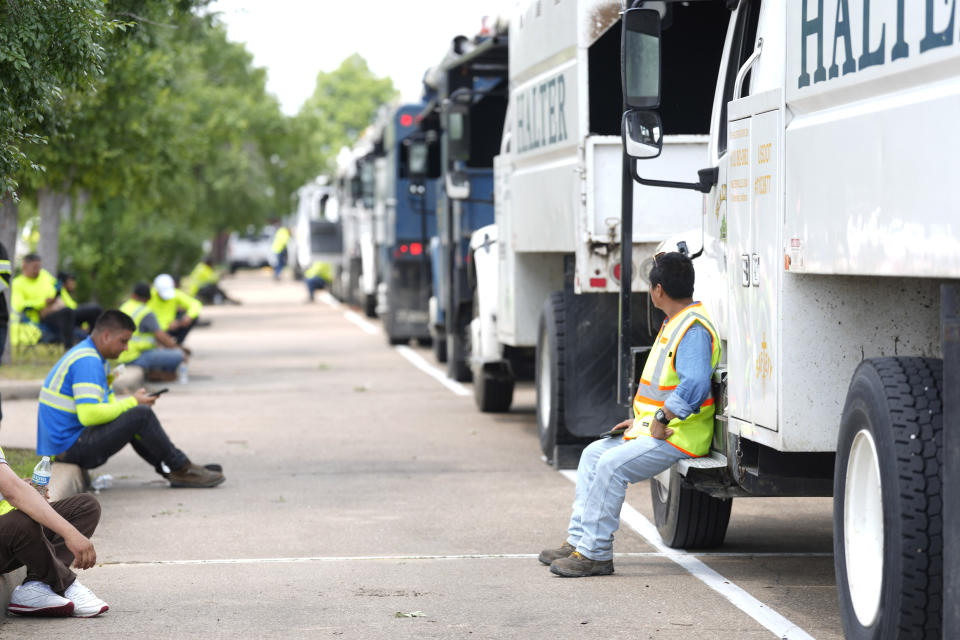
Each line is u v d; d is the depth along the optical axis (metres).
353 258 86.25
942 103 10.10
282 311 89.69
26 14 16.92
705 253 16.50
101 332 22.38
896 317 12.89
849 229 11.62
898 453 11.02
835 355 12.93
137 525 20.16
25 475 22.06
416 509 21.34
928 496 10.88
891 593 11.08
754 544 18.45
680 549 18.11
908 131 10.62
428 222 54.62
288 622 14.31
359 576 16.58
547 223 24.59
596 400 24.55
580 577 16.38
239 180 90.81
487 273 31.56
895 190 10.81
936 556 10.86
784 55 13.30
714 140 16.11
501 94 34.31
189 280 102.44
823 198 12.17
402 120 53.69
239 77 89.69
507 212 28.33
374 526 19.95
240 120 83.81
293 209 104.56
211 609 14.92
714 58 23.05
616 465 16.14
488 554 17.89
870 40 11.34
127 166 42.41
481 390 33.91
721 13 22.80
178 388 41.31
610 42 22.38
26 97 17.38
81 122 39.44
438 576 16.53
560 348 24.59
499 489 23.16
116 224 57.06
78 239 56.25
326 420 33.22
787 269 12.98
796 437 12.99
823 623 14.09
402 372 46.41
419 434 30.50
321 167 101.25
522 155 26.59
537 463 26.08
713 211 16.11
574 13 22.30
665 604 14.98
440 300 46.06
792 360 12.97
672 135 22.25
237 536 19.27
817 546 18.33
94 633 13.91
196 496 22.70
